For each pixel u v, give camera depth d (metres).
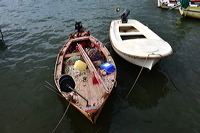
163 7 22.25
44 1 25.61
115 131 6.57
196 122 6.91
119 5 23.72
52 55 11.60
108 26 16.56
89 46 11.38
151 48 8.70
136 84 8.97
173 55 11.45
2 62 10.82
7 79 9.34
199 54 11.58
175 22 18.02
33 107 7.66
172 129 6.64
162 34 15.06
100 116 7.15
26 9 21.92
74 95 6.70
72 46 11.12
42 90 8.61
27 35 14.65
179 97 8.13
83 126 6.74
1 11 21.00
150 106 7.70
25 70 10.07
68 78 5.83
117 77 9.45
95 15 19.73
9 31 15.43
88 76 7.87
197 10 17.97
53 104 7.79
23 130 6.67
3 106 7.70
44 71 10.00
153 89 8.64
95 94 6.77
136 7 23.06
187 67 10.20
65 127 6.73
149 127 6.73
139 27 12.31
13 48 12.53
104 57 9.62
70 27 16.44
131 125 6.82
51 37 14.32
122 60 10.88
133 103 7.84
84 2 25.03
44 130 6.66
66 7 22.77
